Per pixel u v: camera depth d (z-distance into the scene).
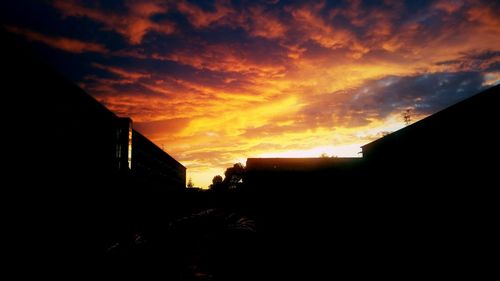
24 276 6.62
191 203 38.66
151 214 21.34
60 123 9.27
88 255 8.66
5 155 6.92
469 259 7.58
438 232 10.13
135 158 20.20
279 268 8.18
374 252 9.25
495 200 8.14
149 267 8.20
